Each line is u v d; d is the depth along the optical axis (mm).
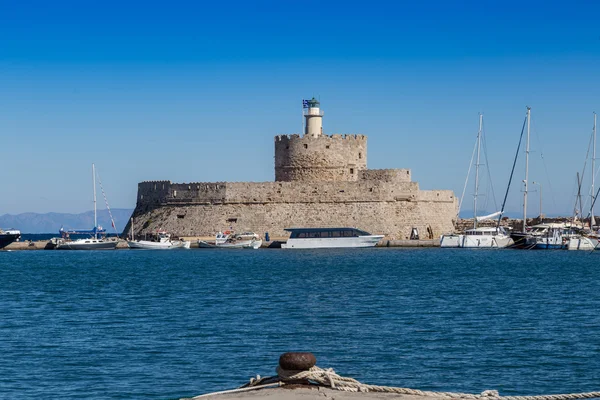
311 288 69688
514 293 64812
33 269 98000
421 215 138375
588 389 32562
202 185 141250
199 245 137875
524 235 134000
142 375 35156
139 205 153375
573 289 68125
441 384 33469
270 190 138000
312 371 22859
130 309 55812
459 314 51938
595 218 152875
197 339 43062
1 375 35375
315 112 140875
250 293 65875
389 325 47438
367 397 21719
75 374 35438
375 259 109062
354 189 136250
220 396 22188
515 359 37750
